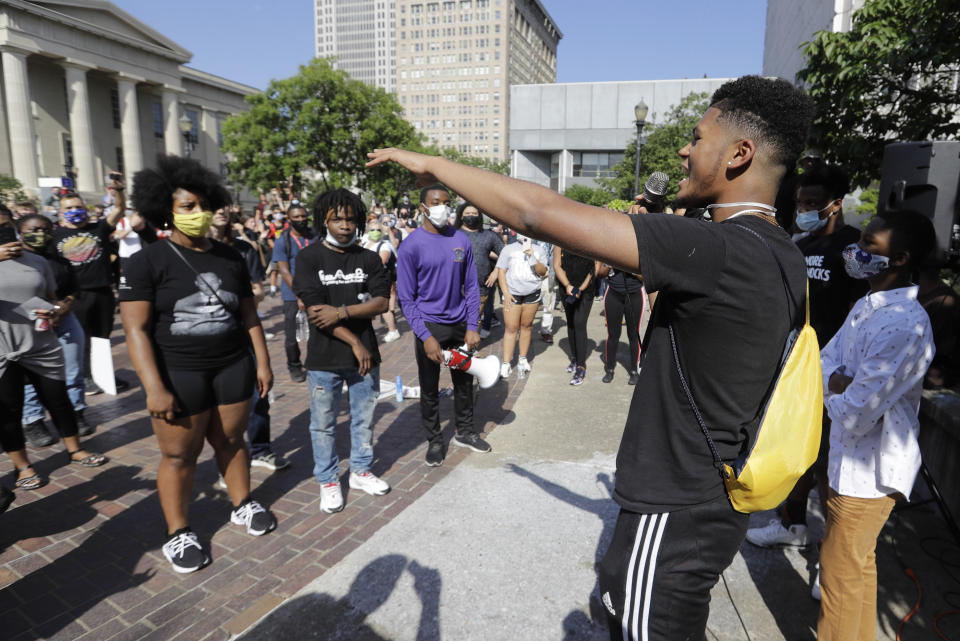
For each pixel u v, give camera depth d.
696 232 1.02
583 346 5.97
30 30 39.34
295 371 6.27
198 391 2.82
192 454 2.89
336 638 2.36
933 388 3.42
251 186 37.19
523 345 6.35
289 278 6.14
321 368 3.30
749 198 1.16
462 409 4.29
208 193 2.80
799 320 1.14
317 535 3.15
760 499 1.08
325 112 36.47
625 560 1.20
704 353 1.08
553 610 2.50
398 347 8.02
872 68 4.43
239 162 37.00
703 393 1.10
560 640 2.33
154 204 2.68
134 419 5.08
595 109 52.09
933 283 3.13
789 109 1.10
